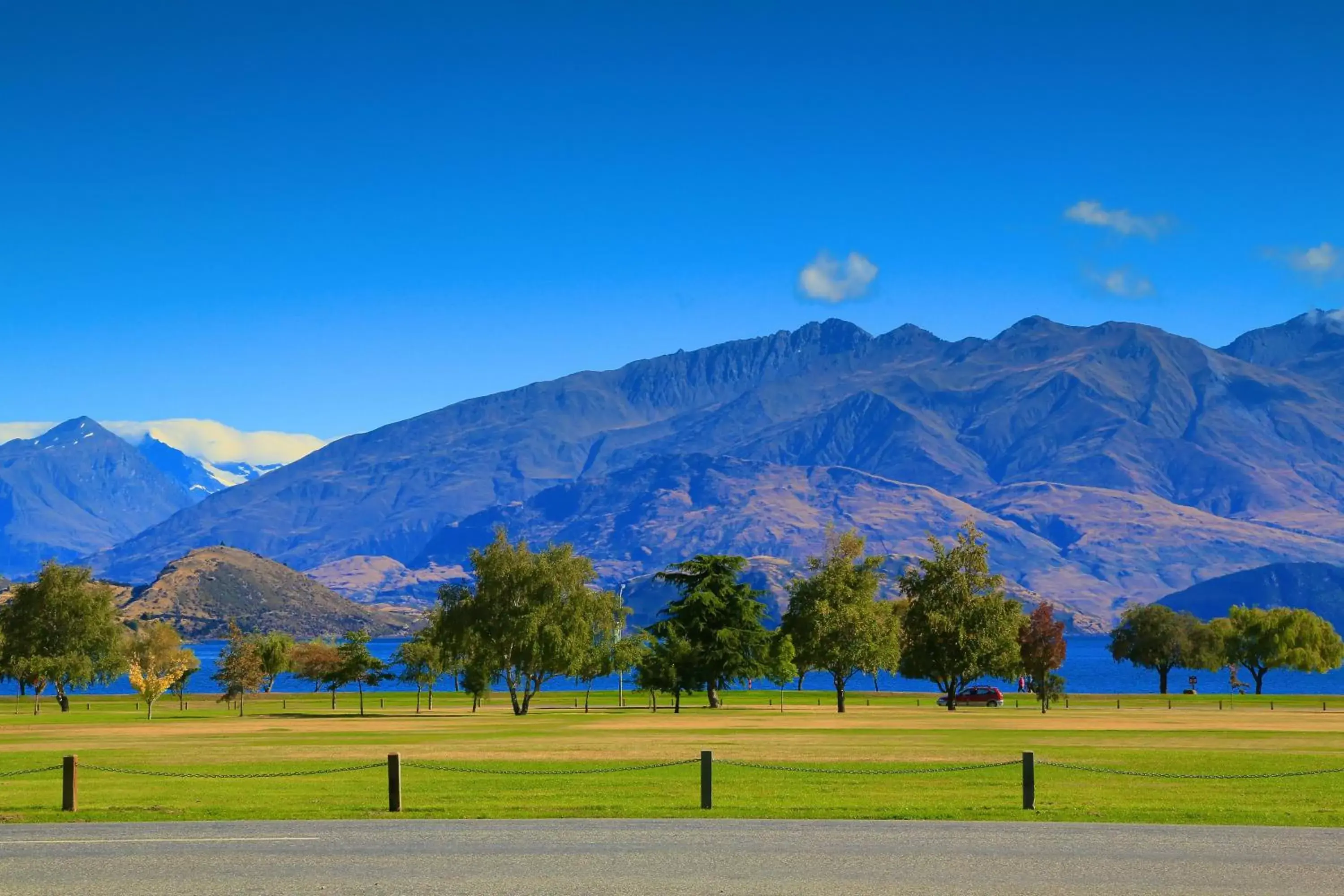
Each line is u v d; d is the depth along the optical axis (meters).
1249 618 173.00
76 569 131.88
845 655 109.12
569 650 108.75
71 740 68.88
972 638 113.38
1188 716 99.19
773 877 22.92
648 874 23.25
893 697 149.50
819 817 31.34
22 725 88.94
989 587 116.81
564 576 111.25
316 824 30.05
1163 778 43.97
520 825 29.69
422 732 77.25
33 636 127.38
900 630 116.81
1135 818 31.28
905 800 36.25
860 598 112.44
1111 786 41.00
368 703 140.88
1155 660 174.62
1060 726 82.88
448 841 27.12
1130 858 24.97
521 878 22.83
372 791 39.56
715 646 126.31
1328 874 23.31
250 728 83.94
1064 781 42.69
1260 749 59.12
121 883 22.48
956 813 32.06
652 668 119.25
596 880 22.62
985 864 24.23
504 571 109.06
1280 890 21.92
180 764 50.25
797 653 116.88
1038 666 124.81
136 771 42.97
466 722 93.75
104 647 131.50
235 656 123.25
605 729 80.31
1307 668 167.75
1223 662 174.25
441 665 128.00
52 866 24.09
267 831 28.62
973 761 51.09
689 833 28.23
